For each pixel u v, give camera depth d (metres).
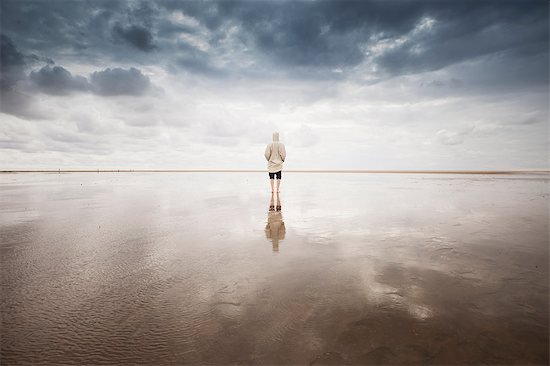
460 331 1.73
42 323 1.88
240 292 2.29
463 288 2.31
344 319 1.87
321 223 4.98
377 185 14.66
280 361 1.51
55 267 2.88
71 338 1.73
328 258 3.10
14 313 2.00
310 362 1.49
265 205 7.23
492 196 8.93
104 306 2.10
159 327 1.82
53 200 8.14
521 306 2.02
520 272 2.65
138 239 3.94
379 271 2.71
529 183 15.24
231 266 2.89
